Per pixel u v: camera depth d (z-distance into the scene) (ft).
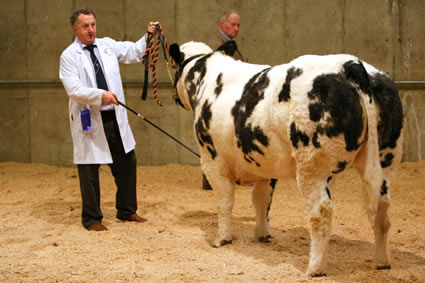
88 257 14.10
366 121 11.02
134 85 31.71
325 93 10.97
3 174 29.58
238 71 14.06
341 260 13.50
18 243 15.88
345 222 18.15
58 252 14.65
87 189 17.51
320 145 11.03
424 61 30.96
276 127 11.88
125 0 31.63
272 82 12.25
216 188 14.99
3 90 33.06
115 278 12.16
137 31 31.73
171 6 31.37
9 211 20.40
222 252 14.49
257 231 15.65
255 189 15.40
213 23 31.19
